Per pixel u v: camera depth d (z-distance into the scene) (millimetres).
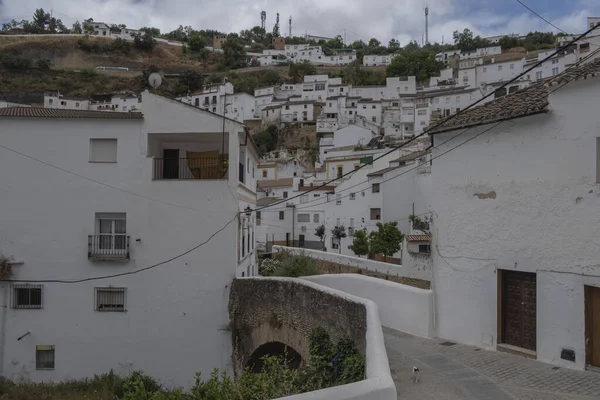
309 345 12930
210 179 19281
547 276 11148
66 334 19078
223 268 19062
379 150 56875
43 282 19141
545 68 72438
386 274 30156
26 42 112125
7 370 19000
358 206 47344
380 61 124125
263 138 84625
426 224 33250
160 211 19281
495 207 12359
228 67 122438
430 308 13969
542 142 11352
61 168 19281
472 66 88125
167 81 103125
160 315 19109
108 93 94875
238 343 18328
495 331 12328
